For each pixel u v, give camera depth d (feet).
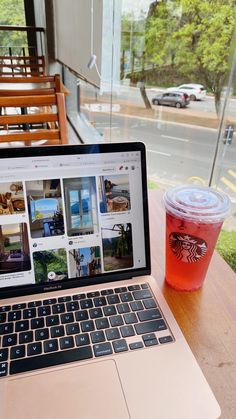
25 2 10.78
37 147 1.62
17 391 1.22
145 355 1.37
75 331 1.46
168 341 1.43
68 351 1.38
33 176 1.64
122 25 3.92
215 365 1.34
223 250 2.21
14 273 1.64
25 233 1.65
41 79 5.09
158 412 1.17
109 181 1.74
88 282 1.71
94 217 1.73
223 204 1.58
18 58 8.15
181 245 1.60
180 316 1.58
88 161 1.70
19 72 7.95
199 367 1.32
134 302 1.62
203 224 1.51
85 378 1.27
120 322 1.51
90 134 6.21
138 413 1.16
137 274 1.79
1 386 1.24
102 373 1.29
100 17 3.89
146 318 1.53
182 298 1.69
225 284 1.79
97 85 4.42
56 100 3.84
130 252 1.78
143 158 1.77
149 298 1.65
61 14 7.43
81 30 5.10
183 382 1.26
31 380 1.26
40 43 10.82
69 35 6.45
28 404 1.18
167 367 1.32
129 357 1.36
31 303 1.59
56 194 1.67
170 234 1.63
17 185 1.63
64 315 1.53
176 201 1.60
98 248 1.74
